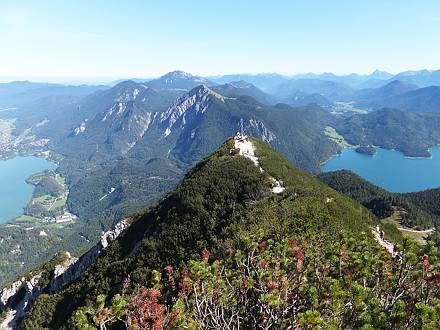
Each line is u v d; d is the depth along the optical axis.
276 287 23.62
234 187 106.56
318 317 19.58
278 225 70.56
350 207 104.00
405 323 18.19
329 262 25.22
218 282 24.72
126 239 117.31
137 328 20.61
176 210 105.19
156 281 25.88
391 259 24.33
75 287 111.31
